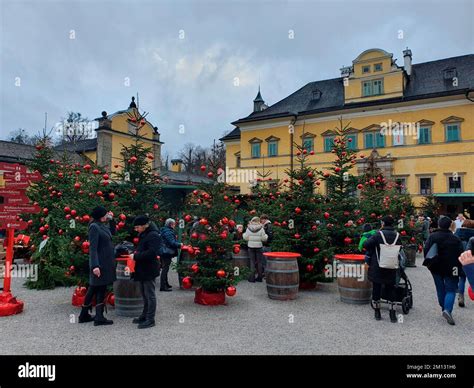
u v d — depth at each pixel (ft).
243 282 35.01
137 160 30.35
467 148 98.63
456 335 19.60
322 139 119.14
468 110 99.25
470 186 97.50
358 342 18.38
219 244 26.05
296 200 32.50
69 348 17.11
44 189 32.42
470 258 19.25
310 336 19.19
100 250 20.63
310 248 31.50
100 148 105.81
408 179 105.50
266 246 37.22
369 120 112.68
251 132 132.57
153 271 20.49
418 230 53.16
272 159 126.72
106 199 29.71
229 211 27.35
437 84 109.09
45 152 37.50
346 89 118.01
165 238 30.76
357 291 26.30
